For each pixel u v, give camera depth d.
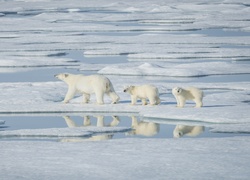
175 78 69.88
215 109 45.84
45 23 155.12
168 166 30.83
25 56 92.62
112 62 85.75
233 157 32.47
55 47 103.19
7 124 43.59
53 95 54.41
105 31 138.38
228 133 39.38
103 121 44.00
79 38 115.31
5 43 109.94
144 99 48.16
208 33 131.75
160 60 87.88
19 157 32.94
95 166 31.02
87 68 77.69
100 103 48.34
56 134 39.00
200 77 71.06
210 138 37.19
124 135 39.38
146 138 38.25
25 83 62.56
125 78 69.19
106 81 48.38
